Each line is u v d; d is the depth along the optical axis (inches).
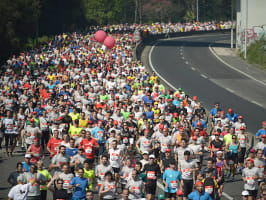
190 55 5595.5
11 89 2576.3
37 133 1702.8
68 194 1187.3
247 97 3206.2
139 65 3422.7
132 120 1776.6
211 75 4165.8
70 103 2043.6
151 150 1544.0
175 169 1258.0
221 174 1285.7
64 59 3762.3
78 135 1658.5
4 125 1797.5
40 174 1155.3
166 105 2123.5
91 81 2628.0
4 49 5300.2
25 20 5664.4
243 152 1630.2
